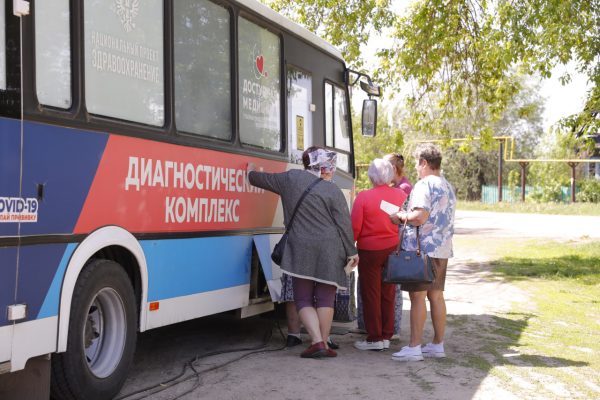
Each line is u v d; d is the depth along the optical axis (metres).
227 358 6.80
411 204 6.70
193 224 6.12
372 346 7.25
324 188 6.75
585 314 9.98
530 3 14.05
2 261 4.12
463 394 5.67
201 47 6.33
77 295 4.78
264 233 7.36
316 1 17.92
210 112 6.45
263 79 7.44
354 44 17.81
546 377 6.26
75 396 4.83
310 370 6.36
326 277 6.70
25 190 4.29
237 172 6.84
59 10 4.64
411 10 17.25
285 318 9.05
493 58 15.62
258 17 7.33
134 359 6.75
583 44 14.73
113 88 5.17
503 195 58.16
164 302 5.72
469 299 11.23
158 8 5.74
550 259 17.20
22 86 4.28
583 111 15.18
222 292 6.59
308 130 8.48
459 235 25.50
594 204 47.25
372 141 39.66
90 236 4.83
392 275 6.58
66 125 4.64
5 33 4.17
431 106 18.28
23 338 4.28
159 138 5.65
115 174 5.12
